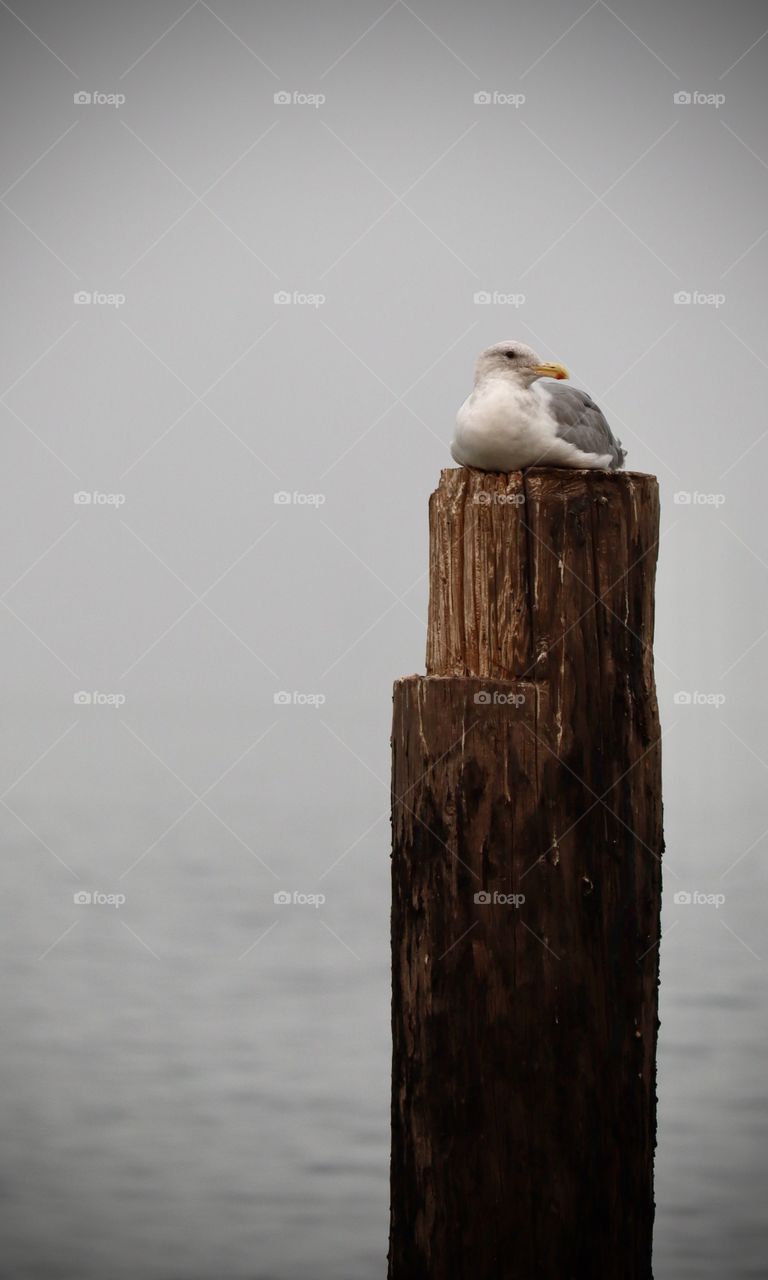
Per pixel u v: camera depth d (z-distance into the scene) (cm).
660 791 807
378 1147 1367
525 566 800
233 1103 1459
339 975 1988
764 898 2591
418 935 791
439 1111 786
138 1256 1144
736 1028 1728
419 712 788
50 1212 1209
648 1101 800
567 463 1004
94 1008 1812
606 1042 786
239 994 1873
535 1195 783
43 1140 1368
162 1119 1418
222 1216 1199
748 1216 1215
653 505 814
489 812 780
